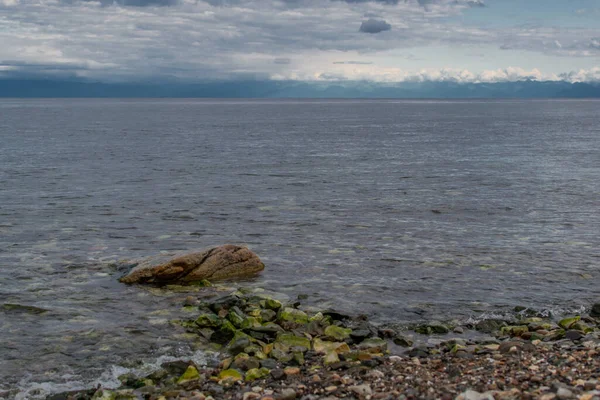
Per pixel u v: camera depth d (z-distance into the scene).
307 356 15.12
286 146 81.69
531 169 55.97
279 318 17.84
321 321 17.80
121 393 13.14
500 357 14.17
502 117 194.38
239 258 23.33
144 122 150.00
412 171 54.62
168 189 43.75
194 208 36.62
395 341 16.52
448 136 103.56
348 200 39.50
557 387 11.17
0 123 138.62
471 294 20.98
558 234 29.80
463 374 12.91
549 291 21.30
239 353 15.33
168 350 16.02
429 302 20.14
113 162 60.44
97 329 17.50
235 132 112.19
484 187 45.12
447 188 44.62
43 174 50.88
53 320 18.27
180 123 146.00
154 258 23.14
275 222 32.75
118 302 19.94
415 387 12.19
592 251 26.53
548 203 38.34
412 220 33.28
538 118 184.62
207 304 19.17
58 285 21.67
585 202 38.66
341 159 64.81
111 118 174.62
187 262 22.34
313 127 131.75
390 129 125.25
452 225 31.95
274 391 12.70
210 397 12.41
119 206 37.09
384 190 43.69
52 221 32.62
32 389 13.70
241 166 58.03
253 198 40.19
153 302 19.95
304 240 28.80
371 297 20.66
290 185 46.03
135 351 15.96
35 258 25.22
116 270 23.59
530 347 14.89
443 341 16.31
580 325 17.20
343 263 24.83
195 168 56.19
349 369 13.80
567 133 111.44
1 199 38.91
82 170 53.84
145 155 67.69
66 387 13.90
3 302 19.75
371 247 27.38
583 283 22.19
